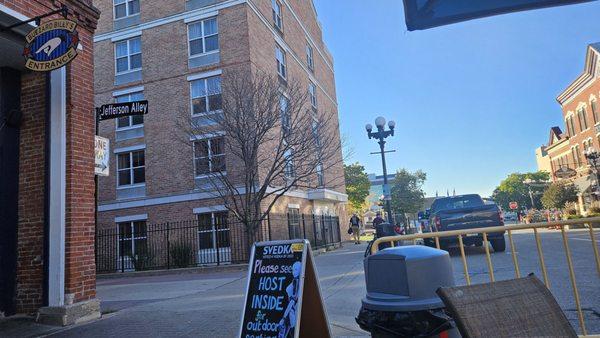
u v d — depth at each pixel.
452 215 13.67
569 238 16.67
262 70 21.59
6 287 7.48
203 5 21.92
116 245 21.56
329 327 4.08
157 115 21.97
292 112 17.95
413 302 2.94
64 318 7.04
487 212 13.54
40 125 7.88
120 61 23.27
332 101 35.44
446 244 13.76
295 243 4.20
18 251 7.67
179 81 21.81
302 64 28.69
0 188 7.55
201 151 19.83
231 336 5.91
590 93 38.00
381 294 3.12
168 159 21.41
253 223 16.80
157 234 21.05
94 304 7.59
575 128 42.19
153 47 22.55
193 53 21.89
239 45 21.08
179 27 22.25
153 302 9.30
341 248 23.84
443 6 3.29
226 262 18.84
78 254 7.49
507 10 3.27
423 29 3.44
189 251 19.06
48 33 6.55
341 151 29.83
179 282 13.05
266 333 4.03
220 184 19.67
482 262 11.34
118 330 6.68
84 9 8.22
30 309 7.45
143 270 18.23
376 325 3.04
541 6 3.25
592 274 8.43
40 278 7.47
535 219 45.28
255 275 4.34
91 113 8.16
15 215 7.71
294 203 23.59
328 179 29.59
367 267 3.29
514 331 2.51
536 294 2.70
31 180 7.78
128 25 23.16
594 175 36.84
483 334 2.44
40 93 7.97
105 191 22.44
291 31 27.39
